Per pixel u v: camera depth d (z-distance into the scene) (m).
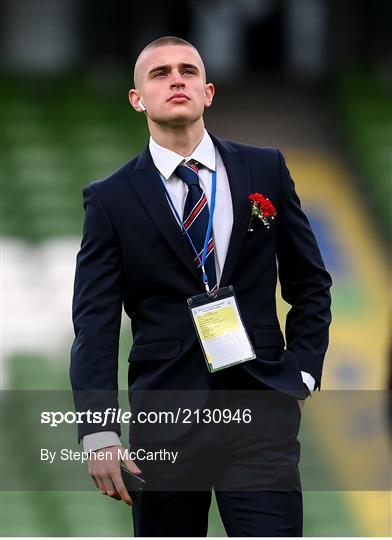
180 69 10.92
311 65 50.03
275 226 11.08
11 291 36.34
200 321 10.62
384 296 38.09
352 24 49.72
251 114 46.94
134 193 10.96
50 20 49.19
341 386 33.12
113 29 49.25
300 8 49.69
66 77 48.72
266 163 11.21
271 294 11.02
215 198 10.96
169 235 10.79
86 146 44.78
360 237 41.16
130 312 11.20
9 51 49.25
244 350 10.59
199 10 49.00
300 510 10.73
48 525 27.22
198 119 10.98
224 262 10.80
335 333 35.66
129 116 46.91
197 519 11.02
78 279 11.08
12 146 44.53
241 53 49.59
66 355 33.50
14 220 40.16
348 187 43.59
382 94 47.72
